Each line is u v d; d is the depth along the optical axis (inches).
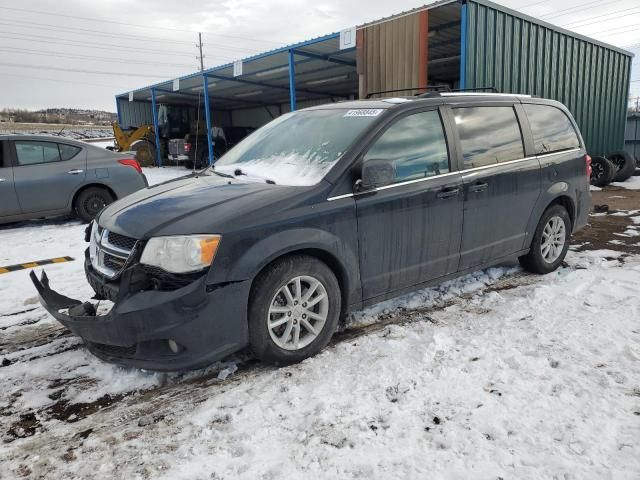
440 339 119.1
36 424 93.5
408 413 91.4
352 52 521.0
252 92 885.2
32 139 277.4
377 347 118.6
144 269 99.3
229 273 99.0
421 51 354.3
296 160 128.3
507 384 100.0
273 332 108.9
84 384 108.0
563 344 116.8
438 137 136.4
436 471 76.2
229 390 102.3
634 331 122.6
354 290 120.3
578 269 178.1
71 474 79.0
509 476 74.7
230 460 80.7
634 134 621.9
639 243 219.1
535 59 389.1
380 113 128.2
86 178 287.7
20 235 267.3
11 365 117.6
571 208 182.9
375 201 120.0
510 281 168.1
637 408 90.8
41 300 118.0
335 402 95.5
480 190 143.3
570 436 83.2
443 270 139.9
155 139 885.8
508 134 156.9
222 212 103.4
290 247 105.6
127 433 89.5
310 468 77.9
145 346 100.0
